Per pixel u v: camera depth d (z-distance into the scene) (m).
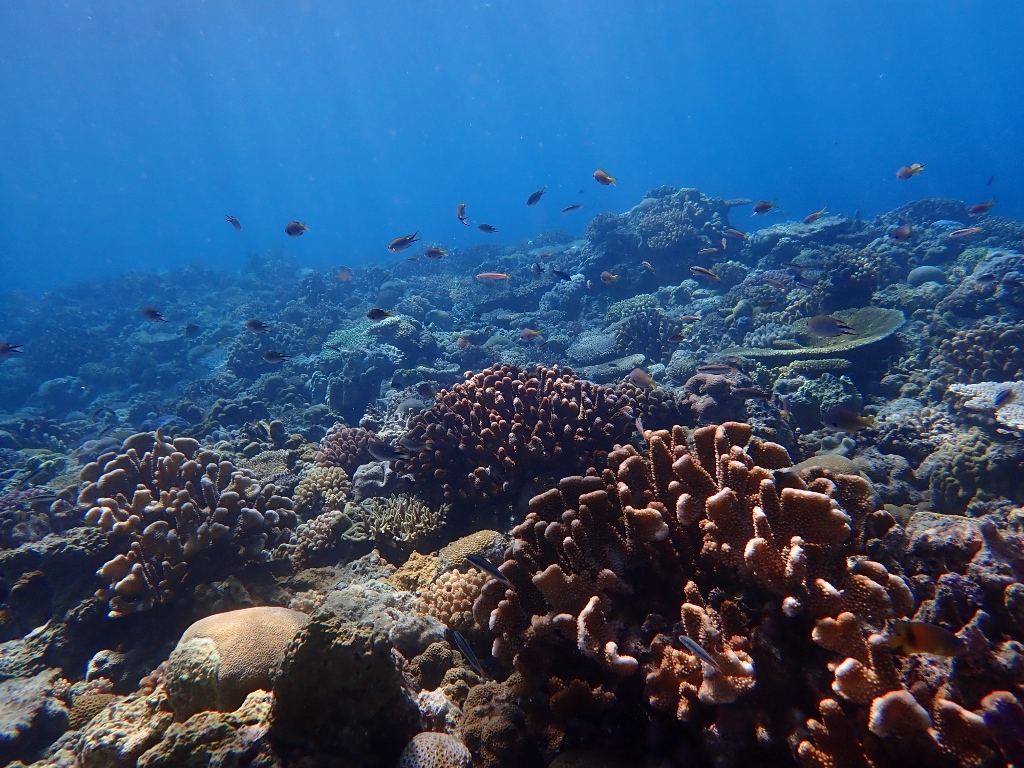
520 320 18.83
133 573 4.98
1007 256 9.88
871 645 2.44
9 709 4.07
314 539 6.24
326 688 2.97
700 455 3.71
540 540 3.69
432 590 4.95
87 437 16.50
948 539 3.35
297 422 13.57
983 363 8.25
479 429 6.24
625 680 3.06
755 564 2.74
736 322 13.03
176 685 3.59
